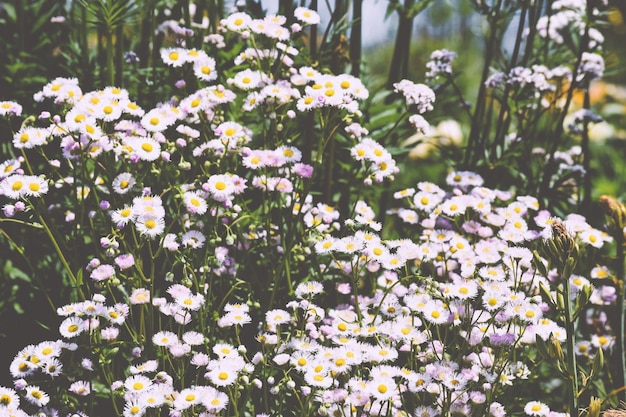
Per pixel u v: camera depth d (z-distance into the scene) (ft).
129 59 4.42
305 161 4.29
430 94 4.11
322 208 4.09
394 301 3.95
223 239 4.13
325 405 3.64
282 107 4.28
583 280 4.07
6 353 4.14
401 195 4.17
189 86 4.35
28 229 4.27
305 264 4.17
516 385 3.98
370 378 3.72
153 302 3.77
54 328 4.14
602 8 4.72
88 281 4.07
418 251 3.91
